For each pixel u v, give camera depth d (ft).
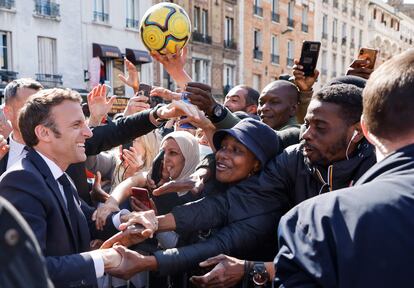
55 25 59.00
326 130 6.53
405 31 177.68
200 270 8.09
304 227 4.47
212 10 78.89
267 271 6.59
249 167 7.71
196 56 75.97
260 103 11.80
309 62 11.77
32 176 6.39
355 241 4.04
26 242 2.75
